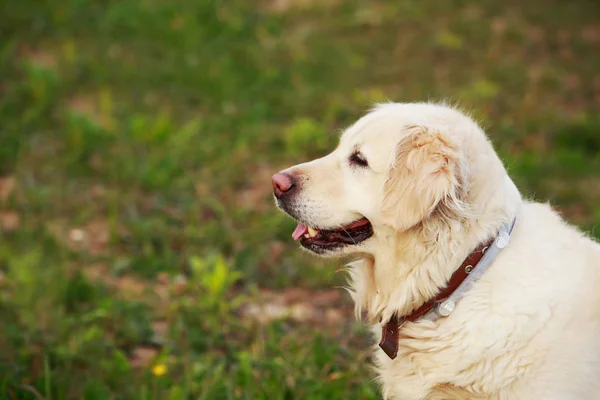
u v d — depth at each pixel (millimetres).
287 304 5258
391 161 3287
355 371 4188
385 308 3461
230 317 4922
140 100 8859
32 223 6043
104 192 6723
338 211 3512
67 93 8844
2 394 3863
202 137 7965
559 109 9242
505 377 3059
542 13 12742
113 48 10391
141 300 5121
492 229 3170
